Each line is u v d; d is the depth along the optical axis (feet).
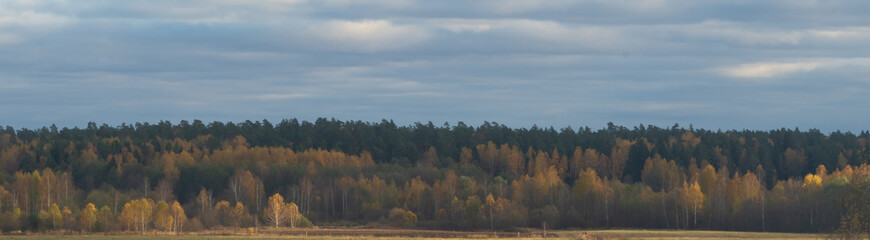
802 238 406.62
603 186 563.07
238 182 591.78
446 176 618.03
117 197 532.32
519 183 595.88
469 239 365.81
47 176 534.37
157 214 426.51
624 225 541.34
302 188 588.91
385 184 606.55
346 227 513.86
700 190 552.82
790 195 536.42
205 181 621.72
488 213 509.35
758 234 441.68
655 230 498.28
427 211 567.18
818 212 488.44
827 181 559.79
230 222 494.59
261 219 533.96
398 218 538.47
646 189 586.86
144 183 600.39
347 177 617.62
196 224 448.24
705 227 526.98
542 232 453.17
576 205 554.05
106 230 407.23
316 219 555.69
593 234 432.25
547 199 562.66
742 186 559.79
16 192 531.91
